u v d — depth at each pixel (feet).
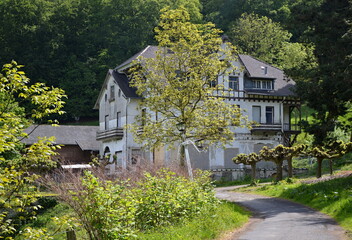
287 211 82.53
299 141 215.72
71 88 318.45
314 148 126.93
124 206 47.24
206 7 383.65
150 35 337.31
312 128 121.08
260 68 199.72
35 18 332.19
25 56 319.27
